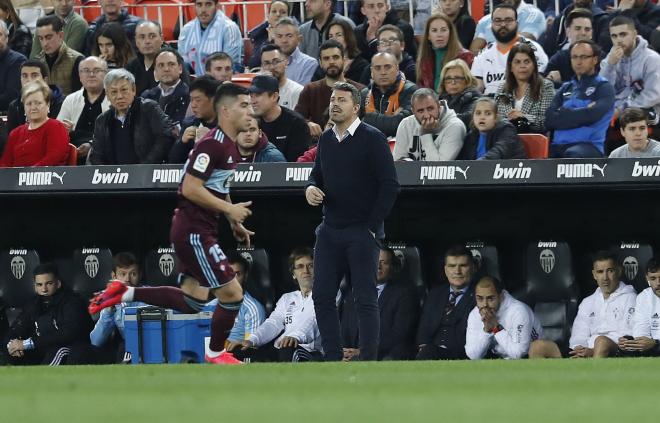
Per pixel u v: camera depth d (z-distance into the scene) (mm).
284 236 46750
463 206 45688
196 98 45875
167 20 60625
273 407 18844
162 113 47094
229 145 34188
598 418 17000
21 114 50000
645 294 42594
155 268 47188
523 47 46594
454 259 43125
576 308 44438
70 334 46000
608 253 42656
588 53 45281
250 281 46344
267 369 27578
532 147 44750
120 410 18672
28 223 47906
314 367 28344
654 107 48531
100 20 58062
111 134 47344
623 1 52781
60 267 48000
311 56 55625
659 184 41375
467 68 47375
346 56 52188
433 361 31797
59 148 46688
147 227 47500
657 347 42188
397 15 54812
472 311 43062
